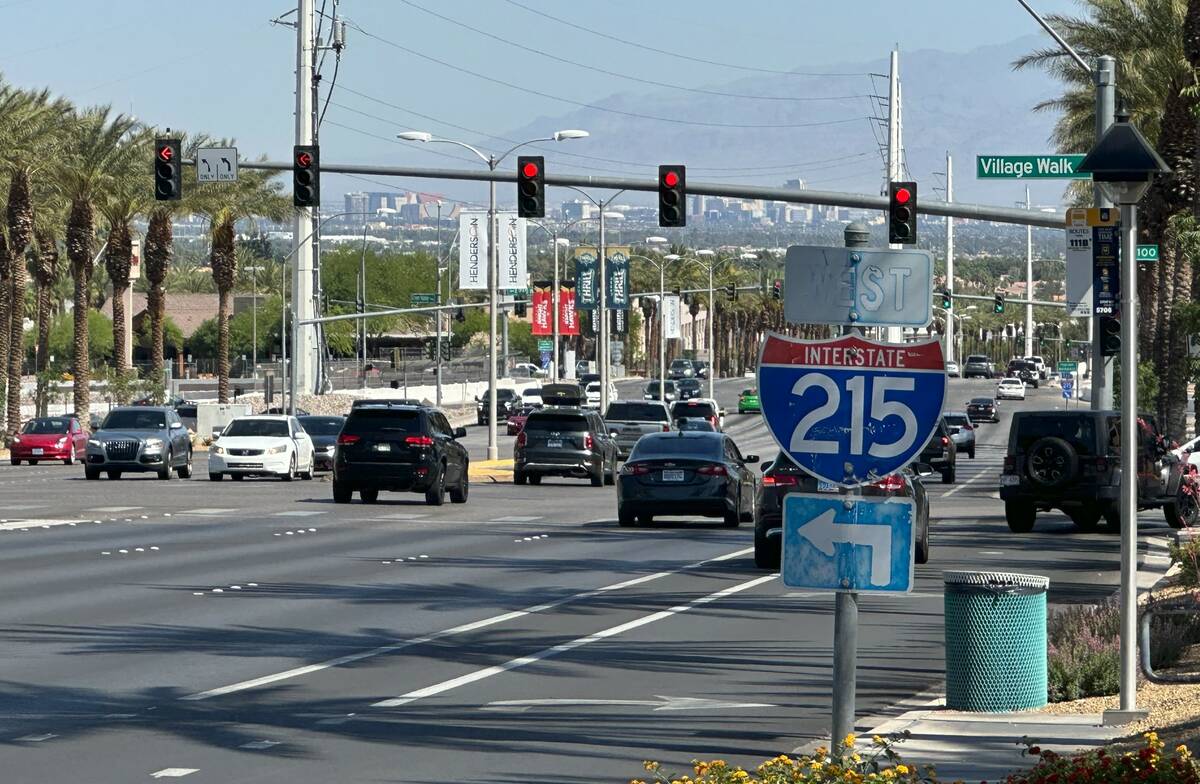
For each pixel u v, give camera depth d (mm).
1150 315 89188
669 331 159625
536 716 19094
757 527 36562
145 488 66938
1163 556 38969
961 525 49656
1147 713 18438
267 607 29297
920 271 12336
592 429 70875
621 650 24375
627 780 15633
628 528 48281
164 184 52281
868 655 23969
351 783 15523
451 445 58688
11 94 103375
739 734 18031
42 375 123562
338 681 21547
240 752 17000
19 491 64438
